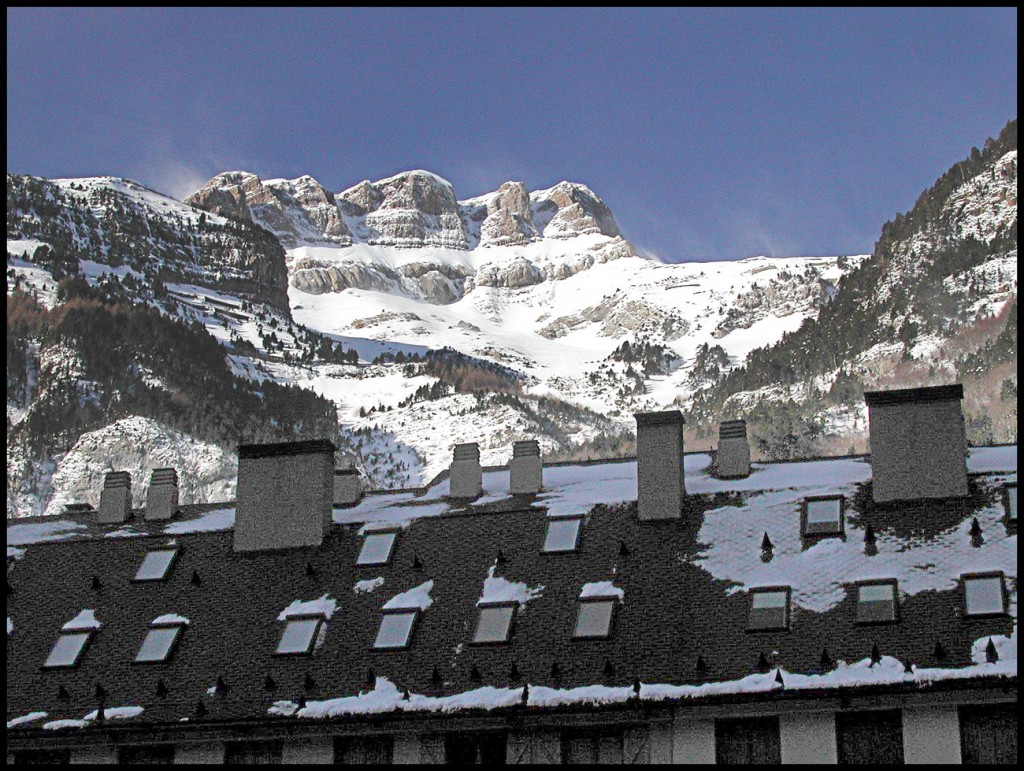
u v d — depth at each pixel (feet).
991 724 135.85
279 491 182.19
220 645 168.45
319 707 155.12
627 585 161.79
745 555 161.38
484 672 155.12
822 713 140.05
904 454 163.32
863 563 155.33
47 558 187.42
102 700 163.53
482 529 175.63
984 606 144.25
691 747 142.82
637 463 176.35
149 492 196.24
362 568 174.40
